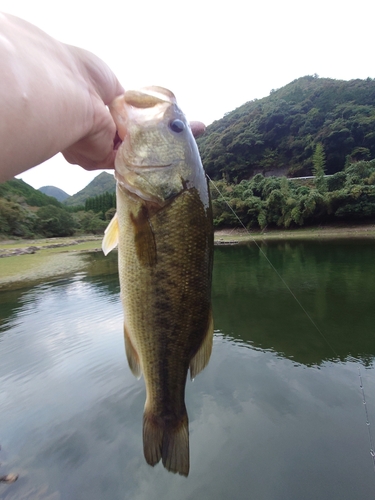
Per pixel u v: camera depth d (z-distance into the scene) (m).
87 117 0.16
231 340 1.27
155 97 0.25
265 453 0.66
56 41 0.15
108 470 0.65
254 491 0.58
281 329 1.37
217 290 2.15
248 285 2.24
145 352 0.26
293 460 0.63
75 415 0.82
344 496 0.55
